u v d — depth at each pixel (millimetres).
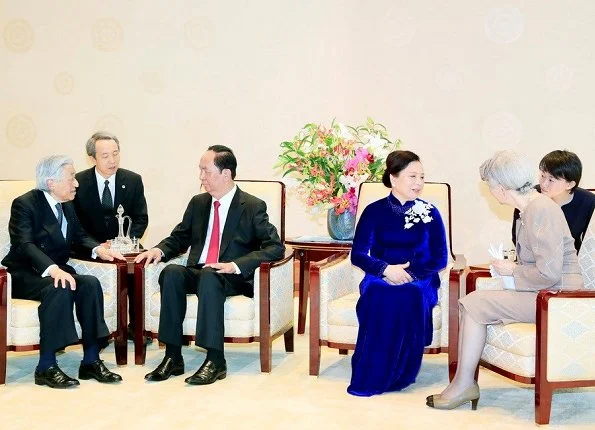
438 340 4031
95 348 4059
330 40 6234
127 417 3469
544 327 3324
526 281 3547
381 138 5035
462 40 5906
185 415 3498
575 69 5617
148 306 4320
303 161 4914
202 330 4016
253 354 4660
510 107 5805
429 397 3662
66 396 3777
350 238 4977
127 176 4965
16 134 6629
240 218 4398
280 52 6309
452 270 3959
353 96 6219
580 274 3582
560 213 3566
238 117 6387
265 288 4152
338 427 3348
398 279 3912
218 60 6379
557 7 5645
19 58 6586
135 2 6422
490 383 4094
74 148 6566
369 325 3891
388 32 6098
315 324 4125
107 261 4340
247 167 6406
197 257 4426
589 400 3793
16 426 3346
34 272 4133
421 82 6031
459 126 5953
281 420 3436
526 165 3604
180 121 6438
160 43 6418
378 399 3768
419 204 4078
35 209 4219
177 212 6488
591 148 5605
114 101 6492
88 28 6477
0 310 3902
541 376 3340
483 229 5945
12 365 4371
